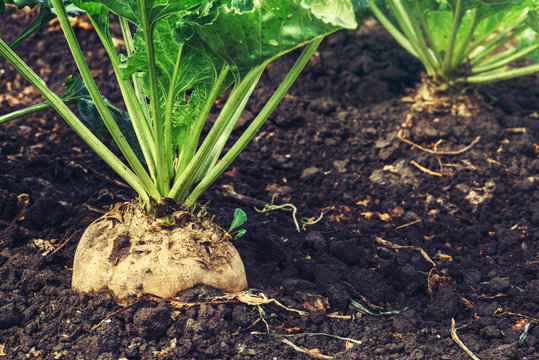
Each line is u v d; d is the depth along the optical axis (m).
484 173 2.68
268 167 2.70
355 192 2.59
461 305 1.90
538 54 3.13
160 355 1.57
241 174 2.63
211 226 1.76
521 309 1.88
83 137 1.71
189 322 1.62
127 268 1.66
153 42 1.60
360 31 3.83
